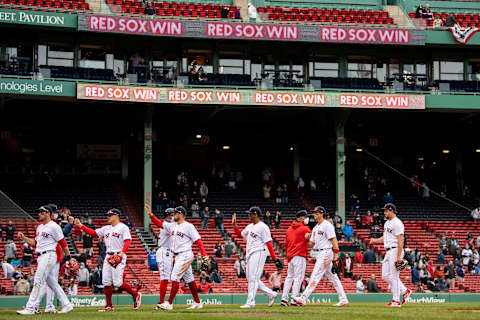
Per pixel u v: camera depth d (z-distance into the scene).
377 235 73.62
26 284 49.25
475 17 88.88
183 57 80.06
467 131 95.19
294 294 31.52
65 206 76.00
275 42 79.94
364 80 81.06
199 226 75.06
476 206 84.75
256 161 92.44
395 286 32.50
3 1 74.69
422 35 79.44
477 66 85.69
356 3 91.56
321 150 92.69
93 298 45.66
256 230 31.03
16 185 79.25
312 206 82.38
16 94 68.69
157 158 89.31
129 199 79.94
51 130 85.06
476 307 32.16
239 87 76.00
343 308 30.28
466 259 69.62
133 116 83.44
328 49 83.12
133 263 64.06
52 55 76.56
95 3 79.62
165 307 29.92
